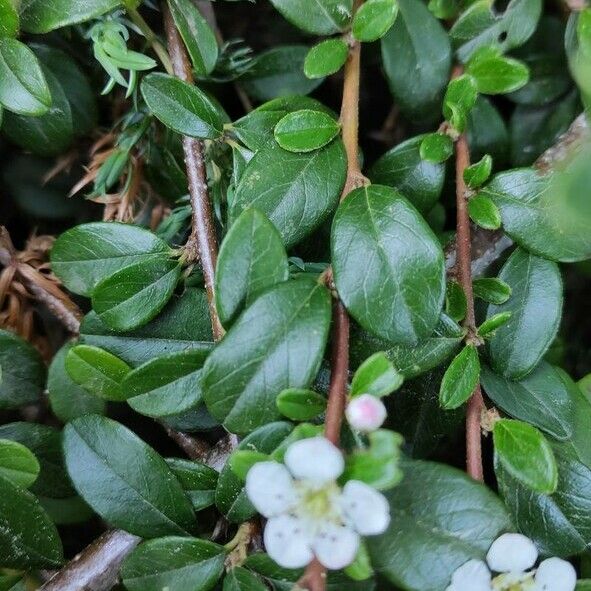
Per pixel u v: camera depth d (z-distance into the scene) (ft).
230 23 0.51
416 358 0.37
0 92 0.39
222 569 0.36
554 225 0.38
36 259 0.47
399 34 0.43
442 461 0.47
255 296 0.35
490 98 0.50
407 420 0.41
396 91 0.44
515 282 0.39
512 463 0.36
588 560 0.42
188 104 0.39
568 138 0.40
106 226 0.40
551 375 0.39
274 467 0.32
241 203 0.38
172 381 0.37
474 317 0.40
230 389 0.34
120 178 0.47
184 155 0.43
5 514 0.38
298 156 0.38
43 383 0.43
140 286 0.39
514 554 0.34
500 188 0.39
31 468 0.38
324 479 0.32
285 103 0.41
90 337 0.40
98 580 0.39
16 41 0.38
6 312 0.46
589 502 0.37
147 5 0.42
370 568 0.33
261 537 0.37
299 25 0.40
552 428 0.38
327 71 0.39
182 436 0.42
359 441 0.34
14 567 0.38
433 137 0.40
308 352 0.34
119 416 0.47
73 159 0.48
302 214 0.38
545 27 0.47
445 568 0.34
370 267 0.36
